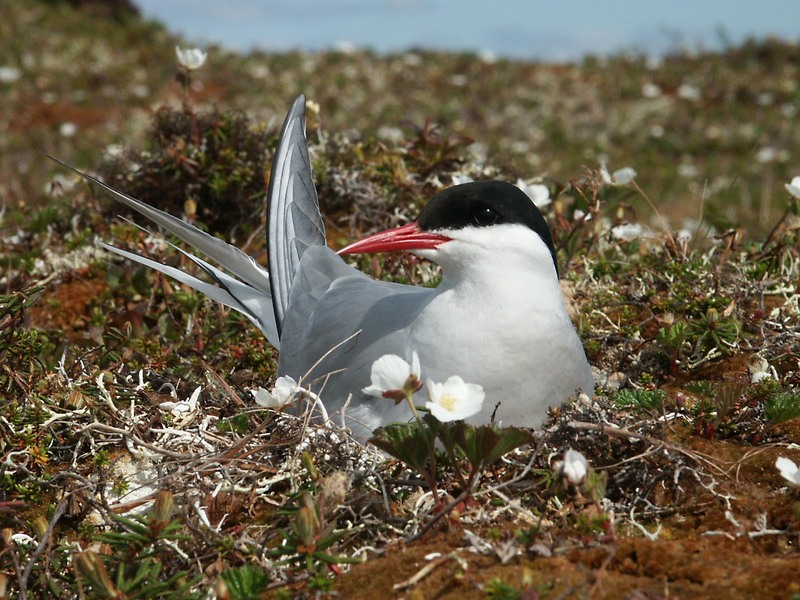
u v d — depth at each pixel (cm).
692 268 62
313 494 44
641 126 154
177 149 72
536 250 47
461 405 42
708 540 42
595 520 41
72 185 87
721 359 55
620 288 62
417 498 44
